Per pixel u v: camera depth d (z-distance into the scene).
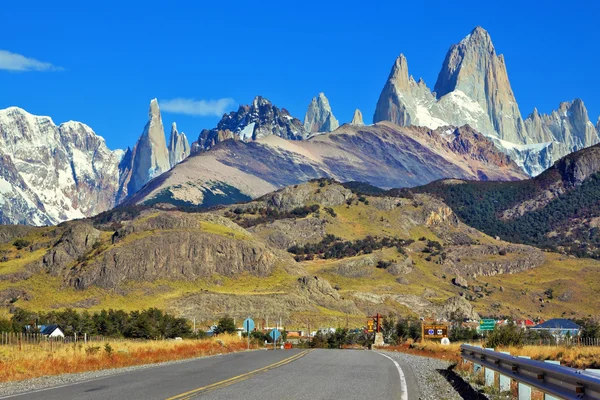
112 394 31.00
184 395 30.52
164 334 155.25
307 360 55.38
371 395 32.09
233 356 62.47
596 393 22.39
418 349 95.69
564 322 194.25
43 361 50.72
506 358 32.81
